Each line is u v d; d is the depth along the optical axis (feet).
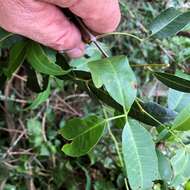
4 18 0.80
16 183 2.17
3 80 1.25
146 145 0.77
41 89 1.19
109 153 2.13
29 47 0.92
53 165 2.21
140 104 0.87
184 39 1.97
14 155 2.24
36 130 2.20
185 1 1.53
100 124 0.83
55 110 2.30
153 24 0.99
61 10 0.81
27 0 0.76
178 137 0.85
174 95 0.94
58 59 0.97
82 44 0.90
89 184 2.10
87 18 0.78
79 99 2.29
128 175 0.76
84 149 0.82
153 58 2.08
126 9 1.86
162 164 0.86
